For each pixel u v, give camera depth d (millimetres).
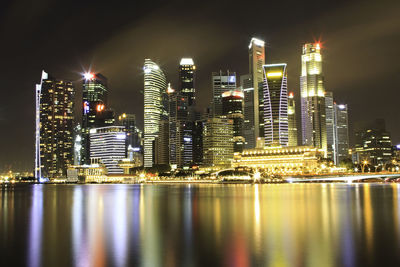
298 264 55969
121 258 60344
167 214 118375
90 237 77938
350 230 83125
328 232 80875
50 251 65438
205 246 68062
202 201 173000
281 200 170500
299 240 72500
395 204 144750
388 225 90000
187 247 67438
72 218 110625
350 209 126250
